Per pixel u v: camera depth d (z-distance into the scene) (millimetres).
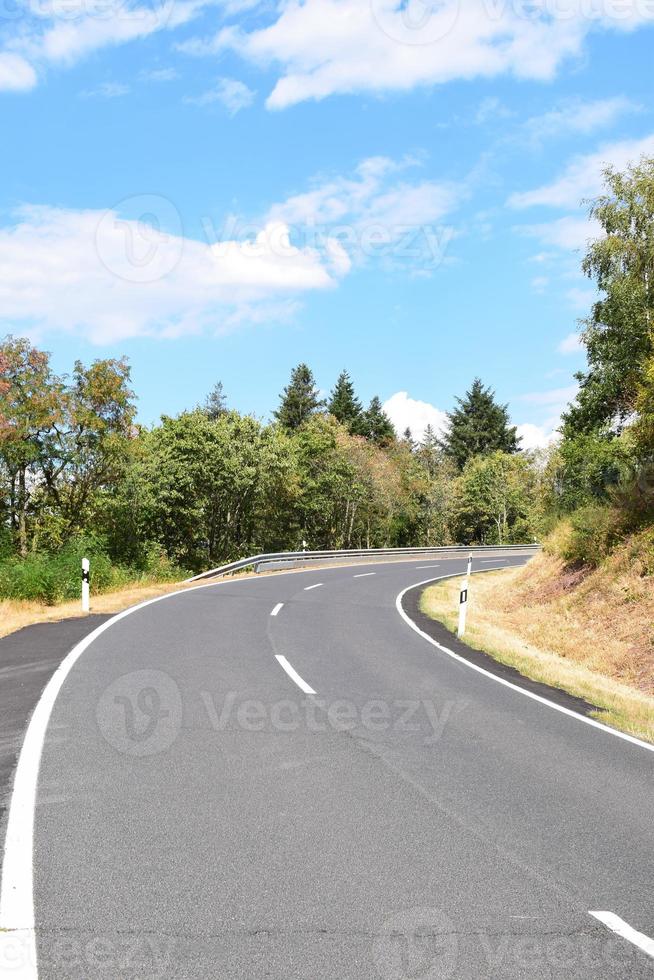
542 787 5625
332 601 19531
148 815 4594
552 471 45094
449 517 81938
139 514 44625
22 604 15586
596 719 8352
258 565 31172
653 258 24234
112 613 14469
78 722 6484
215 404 93750
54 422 34188
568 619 19328
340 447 68688
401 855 4242
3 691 7551
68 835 4238
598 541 22000
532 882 4008
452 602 22859
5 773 5176
